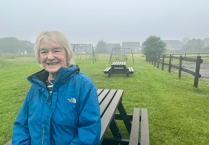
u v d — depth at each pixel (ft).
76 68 3.01
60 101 2.83
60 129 2.80
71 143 2.72
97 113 2.80
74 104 2.85
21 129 3.16
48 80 3.28
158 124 9.42
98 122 2.77
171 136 8.18
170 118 10.18
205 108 11.78
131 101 13.42
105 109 6.38
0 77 25.54
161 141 7.77
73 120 2.82
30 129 2.95
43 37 2.80
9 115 10.94
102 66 41.86
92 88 2.90
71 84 2.86
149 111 11.28
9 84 20.47
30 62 55.31
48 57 2.80
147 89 17.35
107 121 5.14
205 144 7.52
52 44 2.79
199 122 9.64
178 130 8.75
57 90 2.86
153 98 14.19
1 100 14.15
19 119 3.17
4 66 39.83
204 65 45.09
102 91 9.27
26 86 19.36
